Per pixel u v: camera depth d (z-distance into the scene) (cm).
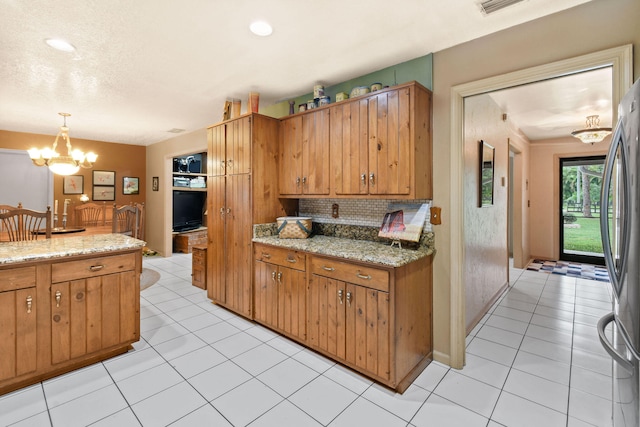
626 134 125
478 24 196
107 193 614
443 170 232
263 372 221
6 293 193
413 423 173
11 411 179
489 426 171
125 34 208
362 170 244
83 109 383
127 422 172
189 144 529
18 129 504
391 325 197
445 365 233
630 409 120
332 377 216
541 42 189
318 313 240
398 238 240
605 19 169
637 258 113
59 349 212
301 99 332
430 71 235
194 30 203
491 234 352
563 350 256
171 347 256
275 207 317
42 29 202
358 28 200
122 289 241
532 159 594
